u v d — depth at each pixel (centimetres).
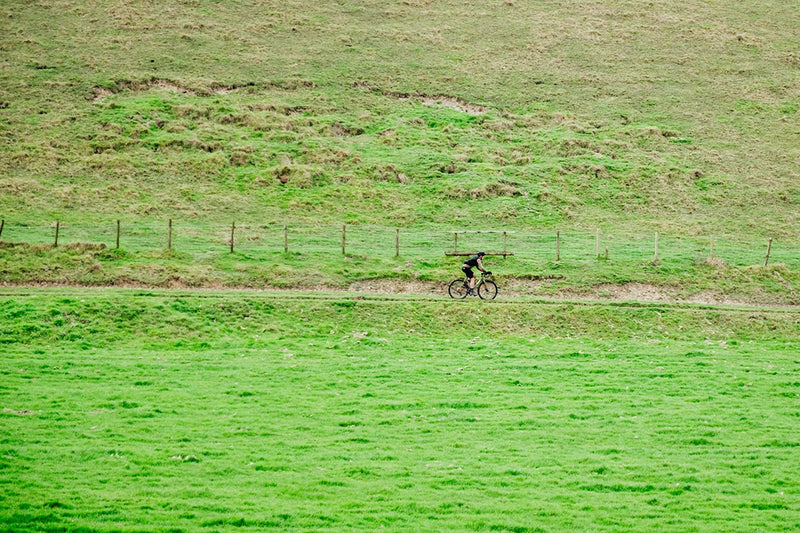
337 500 2306
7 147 7181
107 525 2081
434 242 6031
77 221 5966
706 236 6631
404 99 9250
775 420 3077
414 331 4294
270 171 7269
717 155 8412
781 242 6600
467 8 12169
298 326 4238
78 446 2633
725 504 2338
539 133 8669
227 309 4312
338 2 11912
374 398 3256
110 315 4075
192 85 8831
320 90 9175
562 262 5512
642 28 11694
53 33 9925
